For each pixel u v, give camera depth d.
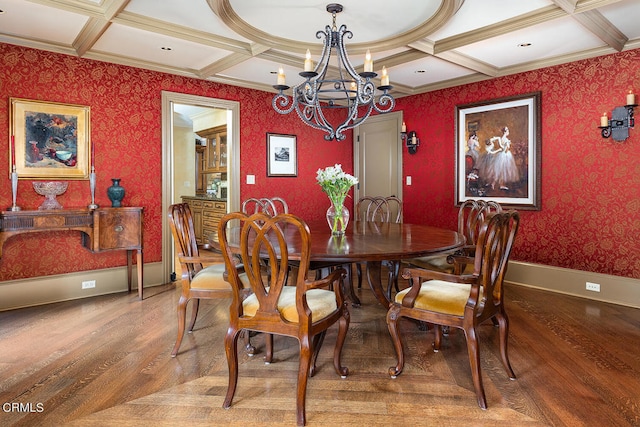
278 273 1.93
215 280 2.54
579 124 3.86
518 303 3.66
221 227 1.92
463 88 4.77
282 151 5.36
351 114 2.94
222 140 6.82
